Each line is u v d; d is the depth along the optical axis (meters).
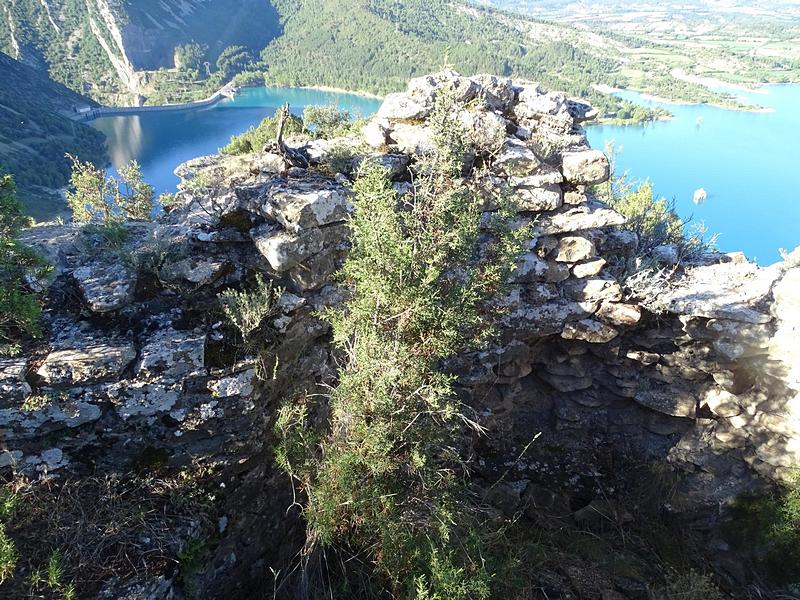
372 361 4.69
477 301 5.79
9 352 4.49
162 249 5.51
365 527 4.97
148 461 4.82
